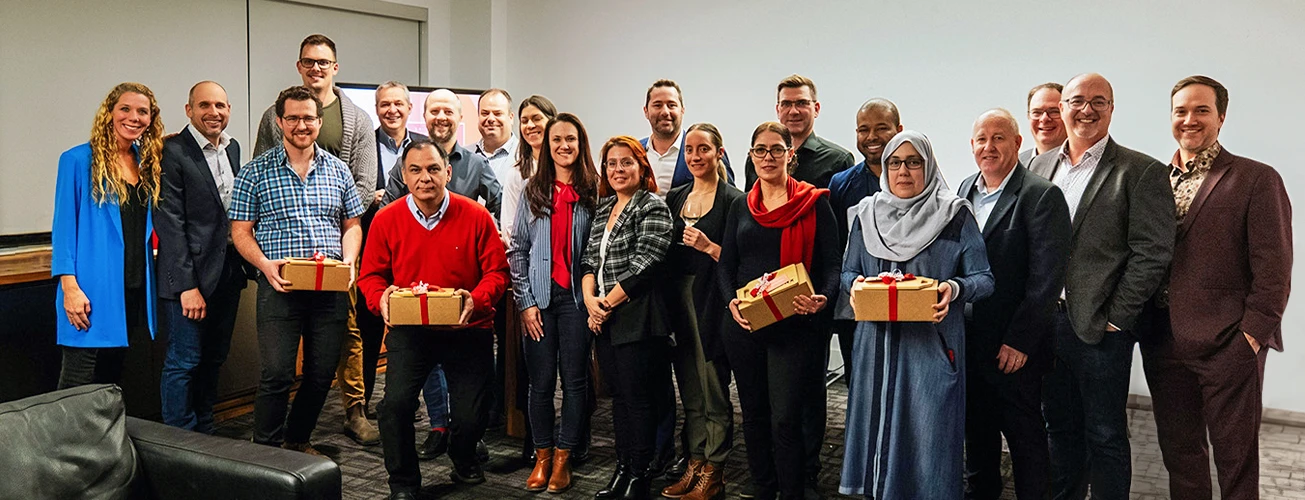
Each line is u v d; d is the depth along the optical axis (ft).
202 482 7.50
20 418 7.04
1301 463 12.66
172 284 11.60
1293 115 13.99
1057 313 9.84
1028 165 10.55
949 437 8.92
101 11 15.11
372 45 19.60
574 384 11.20
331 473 7.48
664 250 10.37
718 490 11.15
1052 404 10.27
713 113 19.03
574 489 11.49
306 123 11.32
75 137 15.01
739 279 9.97
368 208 13.75
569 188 10.94
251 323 14.47
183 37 16.33
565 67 20.56
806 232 9.69
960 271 9.09
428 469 12.19
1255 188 9.07
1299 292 14.15
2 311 11.84
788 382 9.62
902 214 9.29
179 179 11.60
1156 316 9.60
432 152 10.41
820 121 17.95
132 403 13.00
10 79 14.08
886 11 17.04
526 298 11.05
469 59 20.99
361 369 13.47
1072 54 15.53
